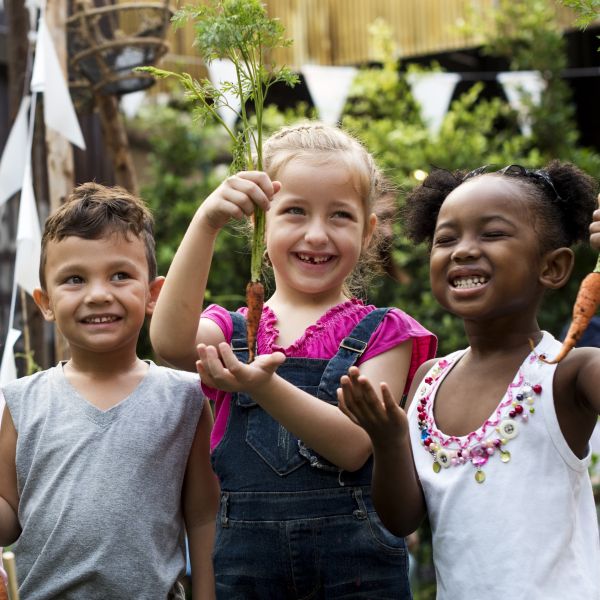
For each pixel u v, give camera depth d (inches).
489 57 320.2
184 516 94.6
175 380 93.7
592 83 318.3
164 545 88.6
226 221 82.3
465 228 77.5
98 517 85.9
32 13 144.3
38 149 149.7
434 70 282.4
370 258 109.0
